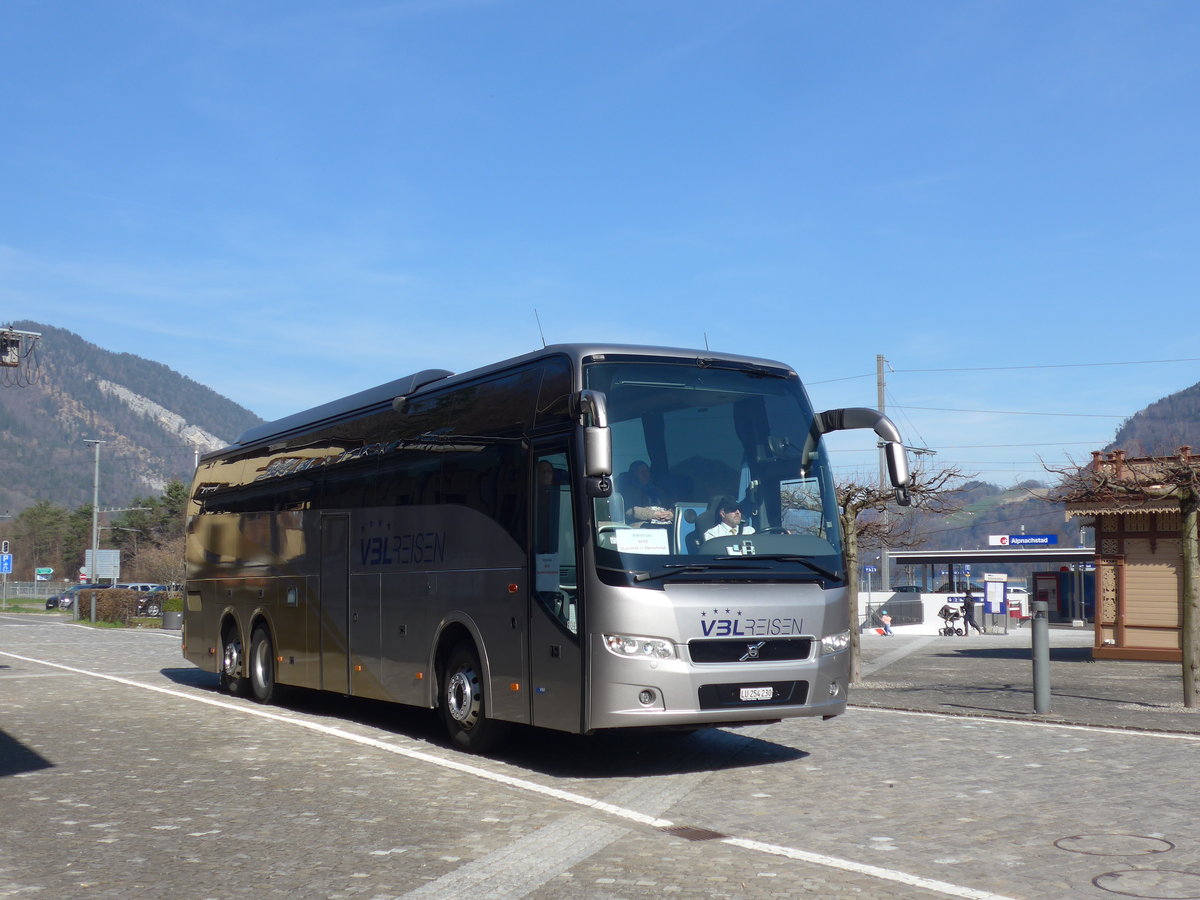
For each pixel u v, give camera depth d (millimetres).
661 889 6766
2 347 31422
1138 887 6754
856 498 20672
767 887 6801
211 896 6715
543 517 11109
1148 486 17734
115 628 49656
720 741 12922
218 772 10961
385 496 14156
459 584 12375
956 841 7973
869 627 46938
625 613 10156
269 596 17297
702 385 11188
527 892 6727
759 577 10711
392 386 14586
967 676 22703
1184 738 12984
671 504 10625
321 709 16766
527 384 11656
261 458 18172
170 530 130125
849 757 11727
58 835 8297
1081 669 25266
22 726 14492
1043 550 53094
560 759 11758
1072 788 9906
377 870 7250
